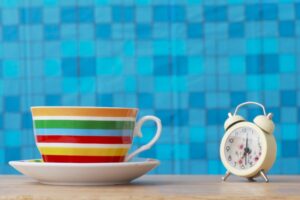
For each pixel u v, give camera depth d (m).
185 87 1.72
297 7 1.71
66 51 1.74
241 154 0.85
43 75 1.74
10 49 1.75
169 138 1.72
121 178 0.76
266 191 0.67
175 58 1.72
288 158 1.70
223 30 1.72
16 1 1.75
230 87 1.72
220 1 1.72
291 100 1.71
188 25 1.72
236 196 0.62
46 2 1.75
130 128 0.80
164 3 1.72
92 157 0.76
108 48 1.74
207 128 1.71
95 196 0.63
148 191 0.68
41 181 0.79
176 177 0.94
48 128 0.77
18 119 1.74
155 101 1.72
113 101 1.73
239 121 0.87
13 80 1.74
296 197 0.62
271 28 1.71
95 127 0.76
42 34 1.75
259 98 1.71
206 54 1.72
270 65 1.71
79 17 1.74
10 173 1.73
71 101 1.74
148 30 1.73
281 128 1.71
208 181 0.84
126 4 1.74
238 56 1.72
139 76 1.73
